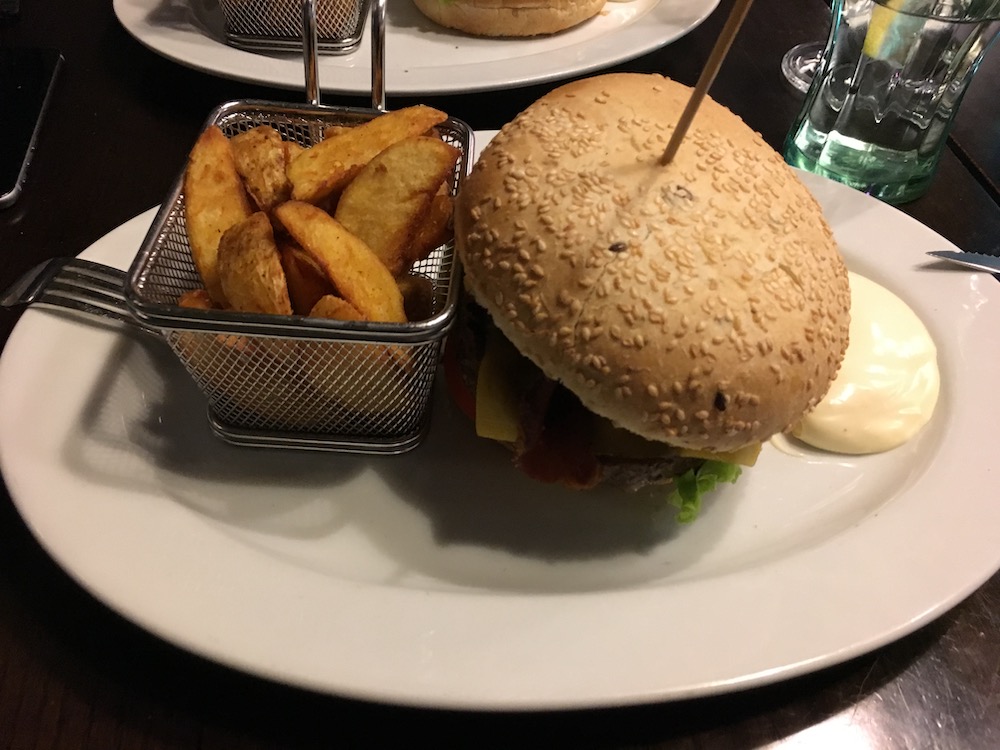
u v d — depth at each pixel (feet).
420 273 1.07
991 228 1.31
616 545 0.92
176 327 0.80
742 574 0.81
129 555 0.77
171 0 1.54
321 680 0.70
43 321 0.94
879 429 1.00
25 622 0.78
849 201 1.24
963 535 0.86
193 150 0.93
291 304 0.88
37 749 0.70
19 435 0.84
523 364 0.93
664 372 0.79
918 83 1.24
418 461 0.98
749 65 1.63
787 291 0.83
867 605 0.79
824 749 0.76
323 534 0.90
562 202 0.83
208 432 0.97
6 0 1.61
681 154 0.86
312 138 1.12
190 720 0.73
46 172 1.25
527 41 1.57
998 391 1.02
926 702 0.79
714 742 0.75
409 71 1.37
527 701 0.70
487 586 0.87
